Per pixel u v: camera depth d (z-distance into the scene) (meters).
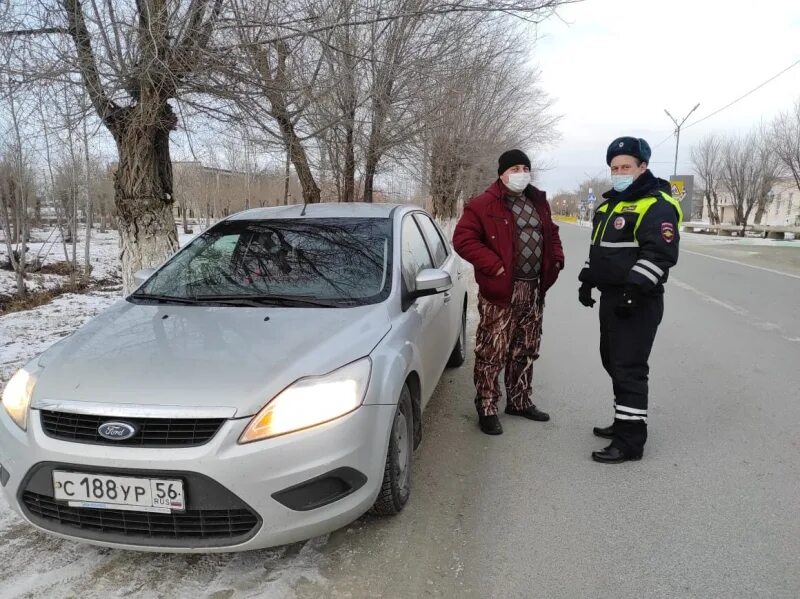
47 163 14.23
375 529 2.69
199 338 2.60
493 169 20.31
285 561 2.44
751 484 3.11
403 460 2.84
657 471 3.28
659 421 4.03
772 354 5.72
